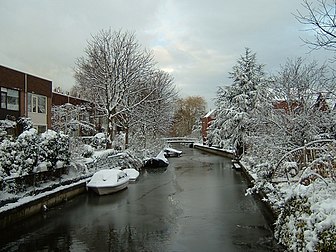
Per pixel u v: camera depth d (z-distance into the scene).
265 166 12.89
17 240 10.93
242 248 9.82
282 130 16.47
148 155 34.31
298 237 7.96
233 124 35.72
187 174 27.09
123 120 33.84
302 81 19.47
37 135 15.33
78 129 35.84
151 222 12.87
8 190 12.73
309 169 9.31
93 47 32.12
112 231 11.78
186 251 9.73
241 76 37.25
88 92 32.94
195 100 89.44
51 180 16.16
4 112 24.22
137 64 32.28
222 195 18.02
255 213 13.93
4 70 24.23
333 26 8.03
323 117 15.88
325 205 7.19
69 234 11.49
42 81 29.06
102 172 19.20
